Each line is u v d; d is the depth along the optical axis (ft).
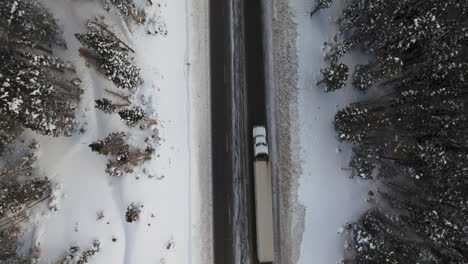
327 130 113.50
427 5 92.43
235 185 113.39
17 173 102.99
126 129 109.29
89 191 107.86
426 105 96.07
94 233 106.32
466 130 94.02
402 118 98.37
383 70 98.73
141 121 108.99
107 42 98.63
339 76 102.68
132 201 108.06
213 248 111.55
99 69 106.32
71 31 110.32
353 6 103.96
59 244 104.73
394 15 94.89
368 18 99.55
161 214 109.09
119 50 102.53
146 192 108.78
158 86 112.16
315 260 111.34
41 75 93.81
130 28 112.06
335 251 110.93
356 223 110.11
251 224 112.78
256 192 110.01
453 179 93.25
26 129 105.09
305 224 112.37
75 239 105.40
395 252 96.73
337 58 111.04
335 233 111.65
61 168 107.76
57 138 108.17
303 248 111.96
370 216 107.65
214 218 112.37
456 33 92.48
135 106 109.19
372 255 99.25
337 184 113.09
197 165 112.98
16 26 91.50
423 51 97.60
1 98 85.35
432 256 95.66
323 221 112.27
